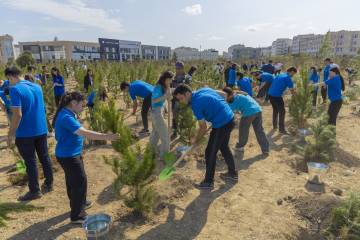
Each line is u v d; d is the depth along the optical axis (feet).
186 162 18.92
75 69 72.38
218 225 12.53
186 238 11.71
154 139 19.30
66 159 11.64
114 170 12.50
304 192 14.92
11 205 13.33
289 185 15.96
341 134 25.36
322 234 12.03
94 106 23.77
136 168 12.00
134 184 12.37
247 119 19.88
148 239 11.59
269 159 19.72
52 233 11.91
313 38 367.86
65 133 11.49
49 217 13.03
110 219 11.59
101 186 15.88
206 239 11.64
